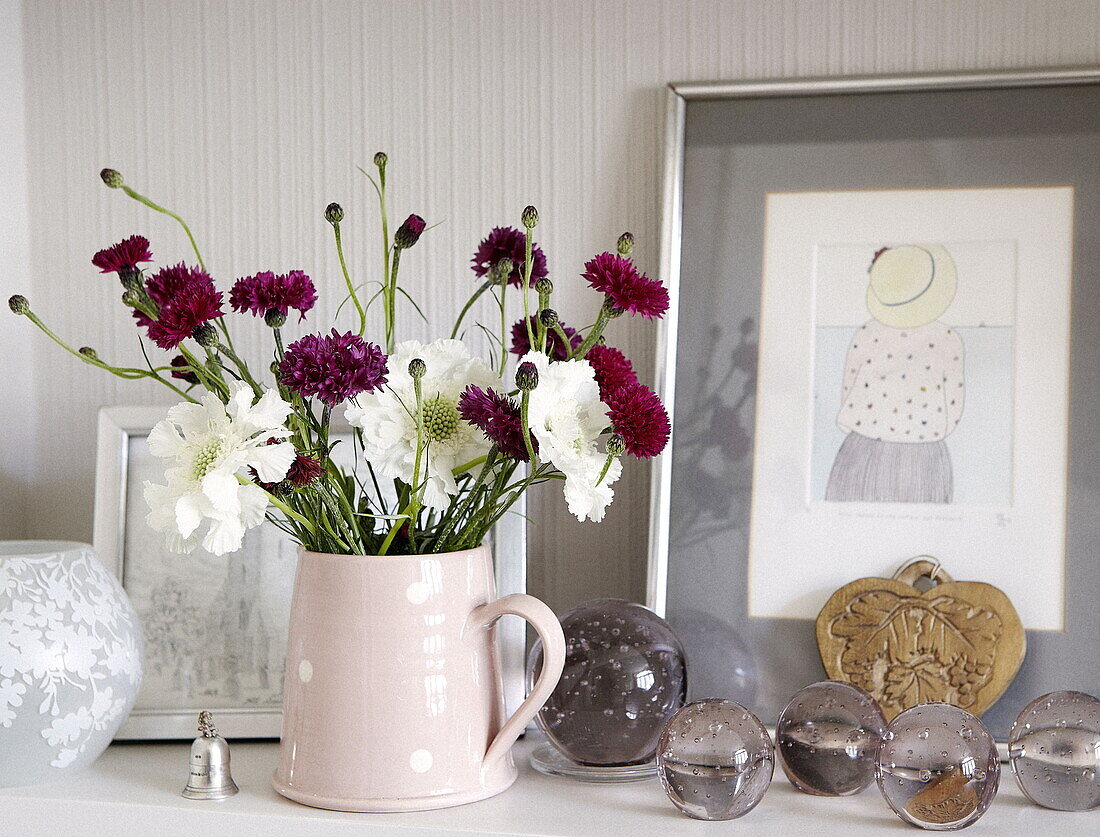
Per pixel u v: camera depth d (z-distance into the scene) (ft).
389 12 3.10
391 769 2.21
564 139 3.05
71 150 3.26
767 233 2.84
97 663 2.41
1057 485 2.64
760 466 2.80
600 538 3.05
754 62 2.94
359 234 3.15
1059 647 2.59
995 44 2.83
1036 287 2.70
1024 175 2.73
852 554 2.72
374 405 2.19
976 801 2.09
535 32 3.04
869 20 2.88
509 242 2.40
